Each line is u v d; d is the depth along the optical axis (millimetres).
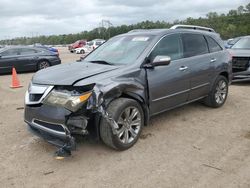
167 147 4754
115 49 5578
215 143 4902
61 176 3941
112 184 3715
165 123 5879
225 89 7062
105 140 4449
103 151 4613
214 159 4324
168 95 5379
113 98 4484
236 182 3699
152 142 4941
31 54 15898
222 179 3773
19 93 9641
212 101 6766
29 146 4906
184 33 5988
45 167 4191
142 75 4867
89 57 5801
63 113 4090
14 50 15430
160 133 5344
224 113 6562
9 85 11406
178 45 5750
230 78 7176
